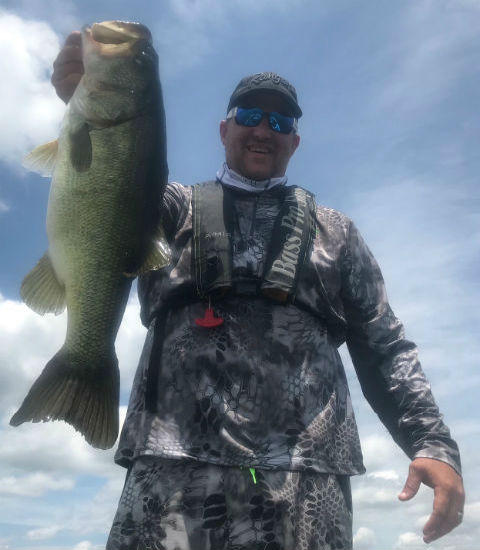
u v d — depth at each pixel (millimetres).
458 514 976
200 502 918
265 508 918
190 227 1060
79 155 913
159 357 998
